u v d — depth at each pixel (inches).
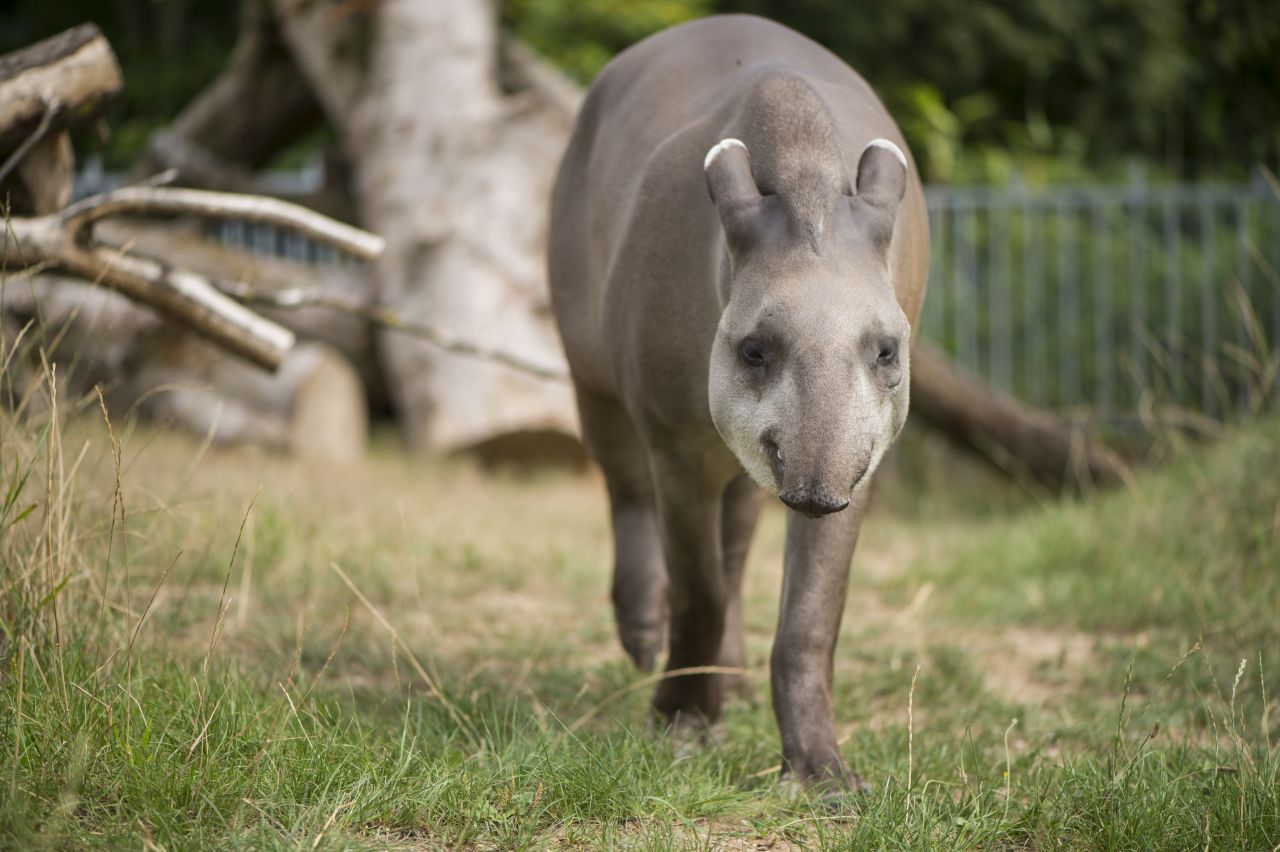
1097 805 196.4
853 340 180.9
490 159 633.0
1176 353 697.0
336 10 606.5
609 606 370.9
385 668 284.0
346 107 660.7
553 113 650.8
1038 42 842.8
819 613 220.4
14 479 223.1
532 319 623.2
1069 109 892.0
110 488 318.0
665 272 222.7
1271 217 727.7
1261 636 313.9
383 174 642.2
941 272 741.9
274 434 597.0
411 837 186.4
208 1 1019.3
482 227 625.6
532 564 411.8
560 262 285.1
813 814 197.8
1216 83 861.8
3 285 241.8
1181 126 884.0
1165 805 194.4
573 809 197.0
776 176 197.8
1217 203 773.9
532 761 209.2
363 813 187.3
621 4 804.0
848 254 189.0
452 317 619.5
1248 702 269.9
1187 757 220.8
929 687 288.4
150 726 194.5
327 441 614.9
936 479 690.2
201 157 703.1
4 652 213.9
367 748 204.7
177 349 580.1
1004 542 444.5
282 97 713.6
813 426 175.3
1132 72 857.5
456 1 647.8
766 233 191.9
